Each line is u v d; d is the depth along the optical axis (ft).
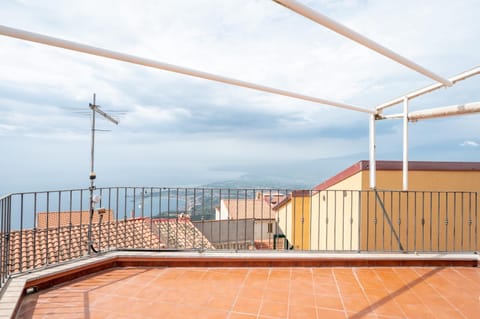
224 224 41.75
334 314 7.77
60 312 7.78
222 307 8.13
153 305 8.21
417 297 8.82
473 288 9.50
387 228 14.78
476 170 15.44
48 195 10.10
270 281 9.96
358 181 15.24
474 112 10.97
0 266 8.37
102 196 11.64
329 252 11.73
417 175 15.12
